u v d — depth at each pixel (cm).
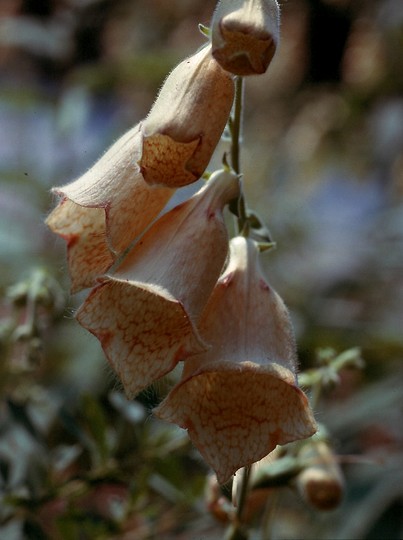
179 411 31
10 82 73
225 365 30
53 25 75
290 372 31
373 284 63
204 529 45
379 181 77
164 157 31
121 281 30
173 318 31
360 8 79
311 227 64
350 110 79
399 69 78
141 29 86
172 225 31
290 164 76
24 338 40
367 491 49
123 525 40
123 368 31
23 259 55
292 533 47
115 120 75
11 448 41
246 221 33
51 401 44
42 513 44
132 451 40
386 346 55
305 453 38
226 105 31
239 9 30
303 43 81
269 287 32
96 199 31
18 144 64
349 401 51
